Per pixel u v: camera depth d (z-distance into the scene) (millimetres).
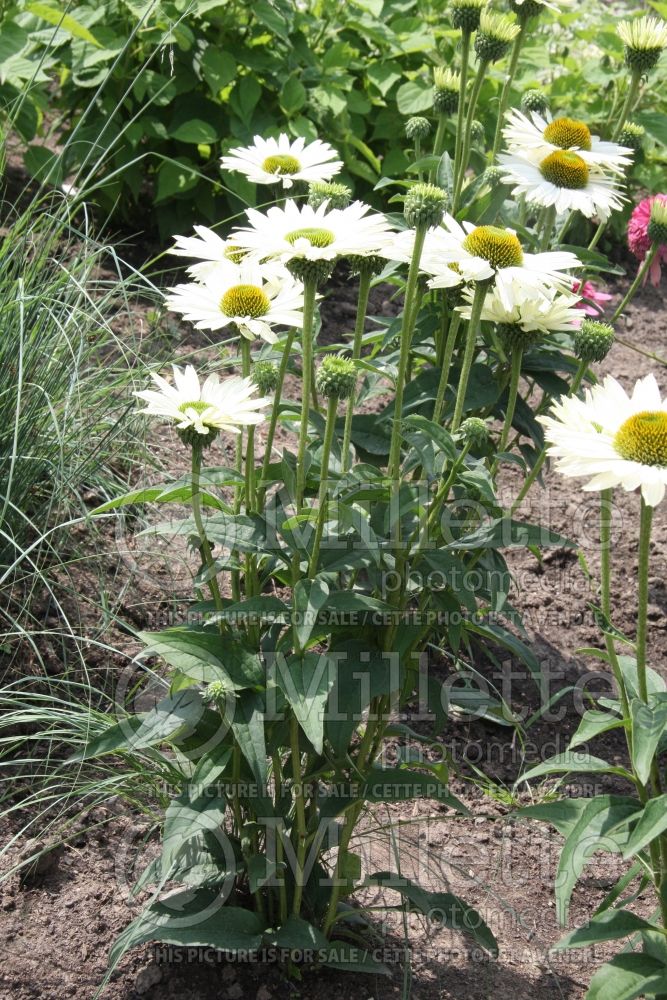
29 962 2215
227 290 1920
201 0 4539
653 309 5211
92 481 3168
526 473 2865
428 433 1898
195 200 4785
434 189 1784
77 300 3189
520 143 2648
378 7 5070
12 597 2908
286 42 4801
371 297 4914
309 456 2098
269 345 2318
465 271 1896
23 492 2924
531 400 4340
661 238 2719
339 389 1723
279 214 1875
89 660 2867
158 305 4121
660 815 1688
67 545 3092
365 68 5113
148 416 3314
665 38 2715
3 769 2598
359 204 1904
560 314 2010
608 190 2641
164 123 4820
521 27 2668
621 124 2852
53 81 5270
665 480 1597
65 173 4586
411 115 5062
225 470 1928
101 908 2350
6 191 4766
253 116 4824
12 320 2984
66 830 2498
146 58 4727
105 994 2172
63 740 2369
